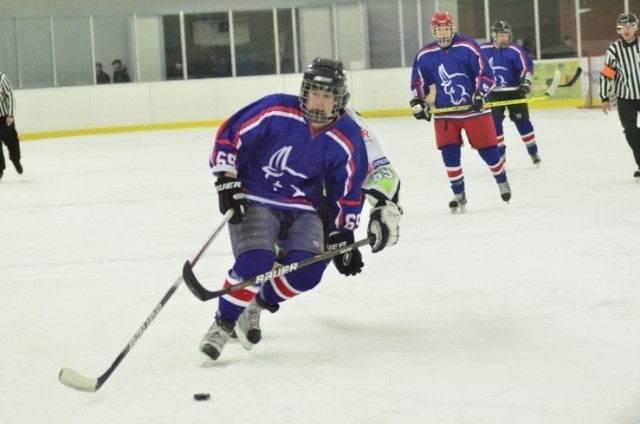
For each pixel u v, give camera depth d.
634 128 16.11
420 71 14.42
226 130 6.64
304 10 40.00
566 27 39.22
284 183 6.83
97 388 6.02
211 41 40.00
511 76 19.59
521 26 39.66
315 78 6.39
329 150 6.67
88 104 38.56
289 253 6.85
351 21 40.00
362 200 7.26
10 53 38.62
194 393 6.12
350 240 7.10
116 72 39.44
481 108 14.04
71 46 39.25
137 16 39.50
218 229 6.53
